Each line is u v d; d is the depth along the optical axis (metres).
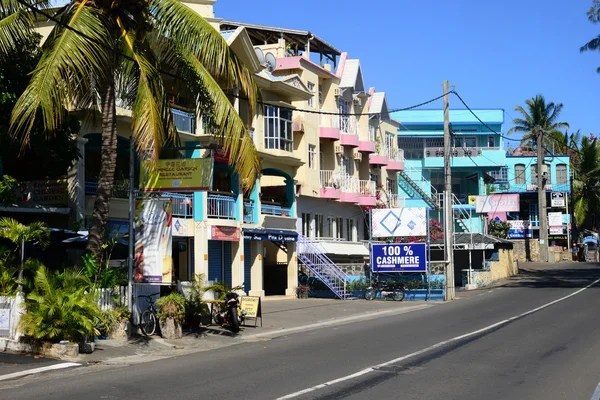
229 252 29.52
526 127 79.06
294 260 33.38
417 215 32.06
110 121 16.39
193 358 14.58
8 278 15.27
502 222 65.38
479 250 45.31
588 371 12.30
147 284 17.75
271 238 31.11
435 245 40.00
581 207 72.50
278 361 13.73
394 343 16.31
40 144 18.67
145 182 17.12
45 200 21.53
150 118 14.53
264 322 21.95
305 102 37.81
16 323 14.50
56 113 14.47
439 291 31.17
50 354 13.99
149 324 17.52
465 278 38.94
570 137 77.94
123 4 15.40
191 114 26.34
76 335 14.54
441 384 11.09
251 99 16.14
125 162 26.00
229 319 19.22
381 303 29.97
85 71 14.77
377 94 48.00
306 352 15.06
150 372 12.56
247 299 20.61
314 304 29.12
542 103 77.88
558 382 11.30
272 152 31.83
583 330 18.19
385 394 10.30
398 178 55.97
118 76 17.41
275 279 34.66
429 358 13.82
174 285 19.81
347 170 43.41
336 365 13.05
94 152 24.69
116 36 16.06
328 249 37.00
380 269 32.31
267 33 40.47
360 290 32.34
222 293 20.17
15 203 19.95
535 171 72.81
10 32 15.38
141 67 15.06
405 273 32.91
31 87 13.70
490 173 68.44
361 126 45.81
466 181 68.25
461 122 66.50
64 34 14.15
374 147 44.91
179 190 16.84
